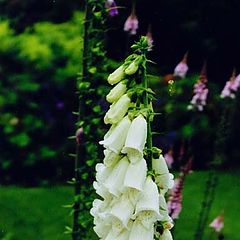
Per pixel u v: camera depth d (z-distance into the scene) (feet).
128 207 9.84
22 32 41.16
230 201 31.40
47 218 30.35
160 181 10.25
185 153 36.09
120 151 9.88
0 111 38.04
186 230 27.84
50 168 37.14
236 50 40.91
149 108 9.87
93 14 18.15
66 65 38.96
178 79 35.40
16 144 37.22
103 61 18.37
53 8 41.16
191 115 36.60
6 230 29.27
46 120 37.88
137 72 9.89
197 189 32.17
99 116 18.28
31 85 38.29
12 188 34.53
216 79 40.83
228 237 28.07
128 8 37.09
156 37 39.55
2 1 41.34
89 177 18.28
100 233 10.48
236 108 33.30
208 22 40.50
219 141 24.36
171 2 39.22
